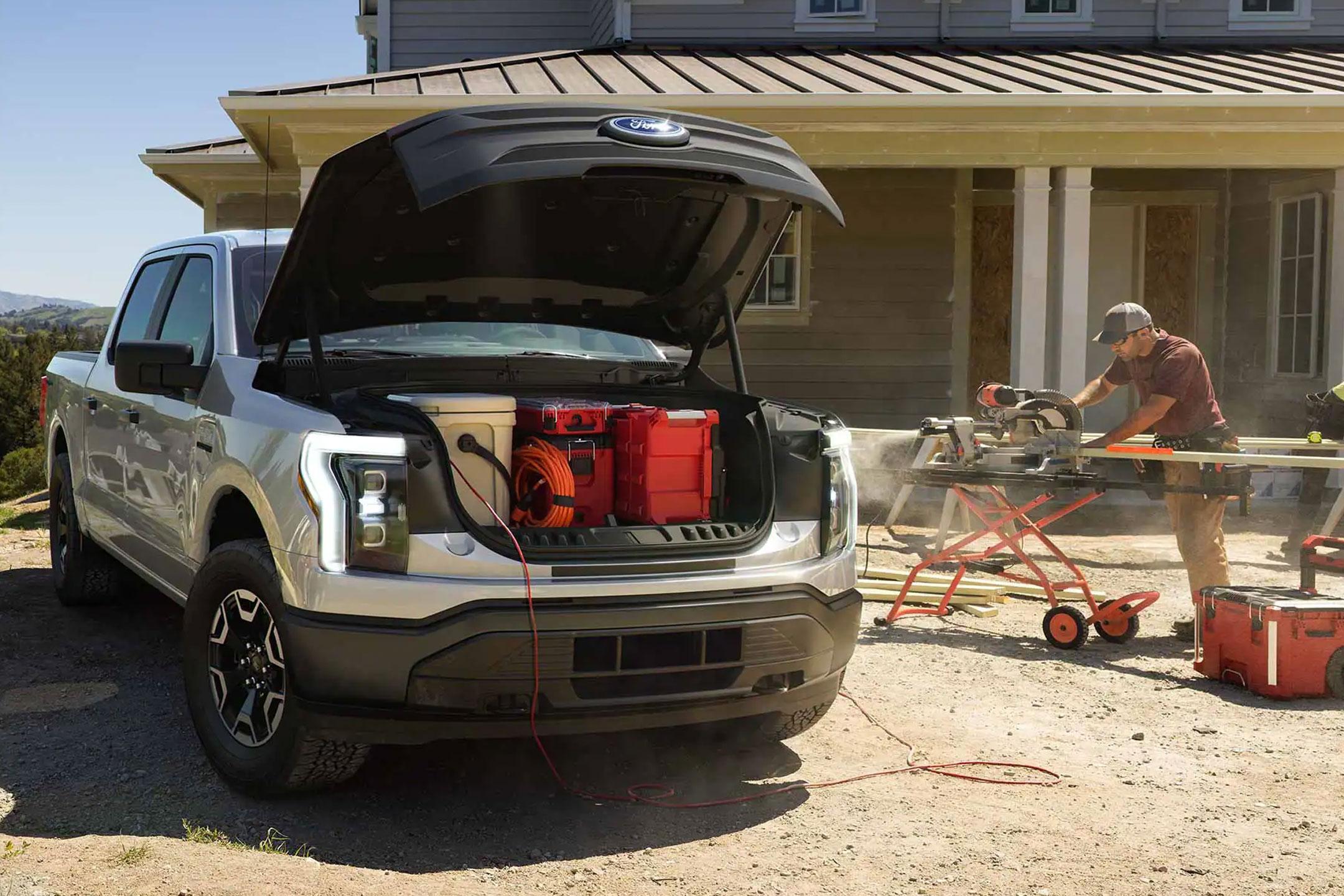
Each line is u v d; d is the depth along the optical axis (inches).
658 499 152.9
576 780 160.7
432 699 132.1
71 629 234.7
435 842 138.3
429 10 569.0
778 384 500.4
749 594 145.3
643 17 523.5
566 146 141.3
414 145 138.9
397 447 135.9
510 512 146.9
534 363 183.0
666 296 186.7
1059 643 236.5
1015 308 410.6
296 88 391.9
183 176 499.8
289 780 142.3
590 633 135.0
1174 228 534.0
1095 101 390.3
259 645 148.6
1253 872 134.6
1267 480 441.7
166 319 203.8
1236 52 511.8
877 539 358.0
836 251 498.9
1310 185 470.3
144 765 160.6
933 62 472.4
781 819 147.9
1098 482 234.7
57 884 115.3
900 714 192.7
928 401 505.4
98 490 219.9
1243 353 519.5
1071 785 161.9
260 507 142.0
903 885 130.0
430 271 167.5
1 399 1393.9
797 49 510.3
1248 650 206.5
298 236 147.5
